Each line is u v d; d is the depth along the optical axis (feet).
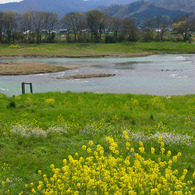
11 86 99.71
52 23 376.89
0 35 347.77
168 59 199.41
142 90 90.68
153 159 27.81
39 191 21.39
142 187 18.48
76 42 337.52
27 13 357.41
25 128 35.55
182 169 25.40
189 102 62.13
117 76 122.21
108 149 30.30
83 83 105.09
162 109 54.08
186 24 345.31
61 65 167.63
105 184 17.69
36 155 28.19
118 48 279.08
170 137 32.89
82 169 19.30
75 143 32.19
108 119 43.60
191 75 121.08
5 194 20.58
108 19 362.74
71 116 43.91
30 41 340.39
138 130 37.06
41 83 106.11
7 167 25.38
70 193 18.06
